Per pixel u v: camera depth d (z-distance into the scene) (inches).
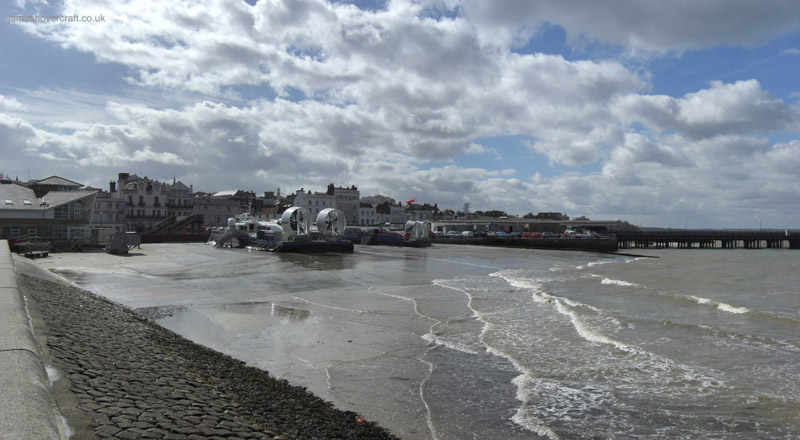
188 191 4906.5
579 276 1294.3
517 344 518.0
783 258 2536.9
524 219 5615.2
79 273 1113.4
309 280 1057.5
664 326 604.4
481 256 2044.8
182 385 308.2
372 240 2689.5
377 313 693.3
